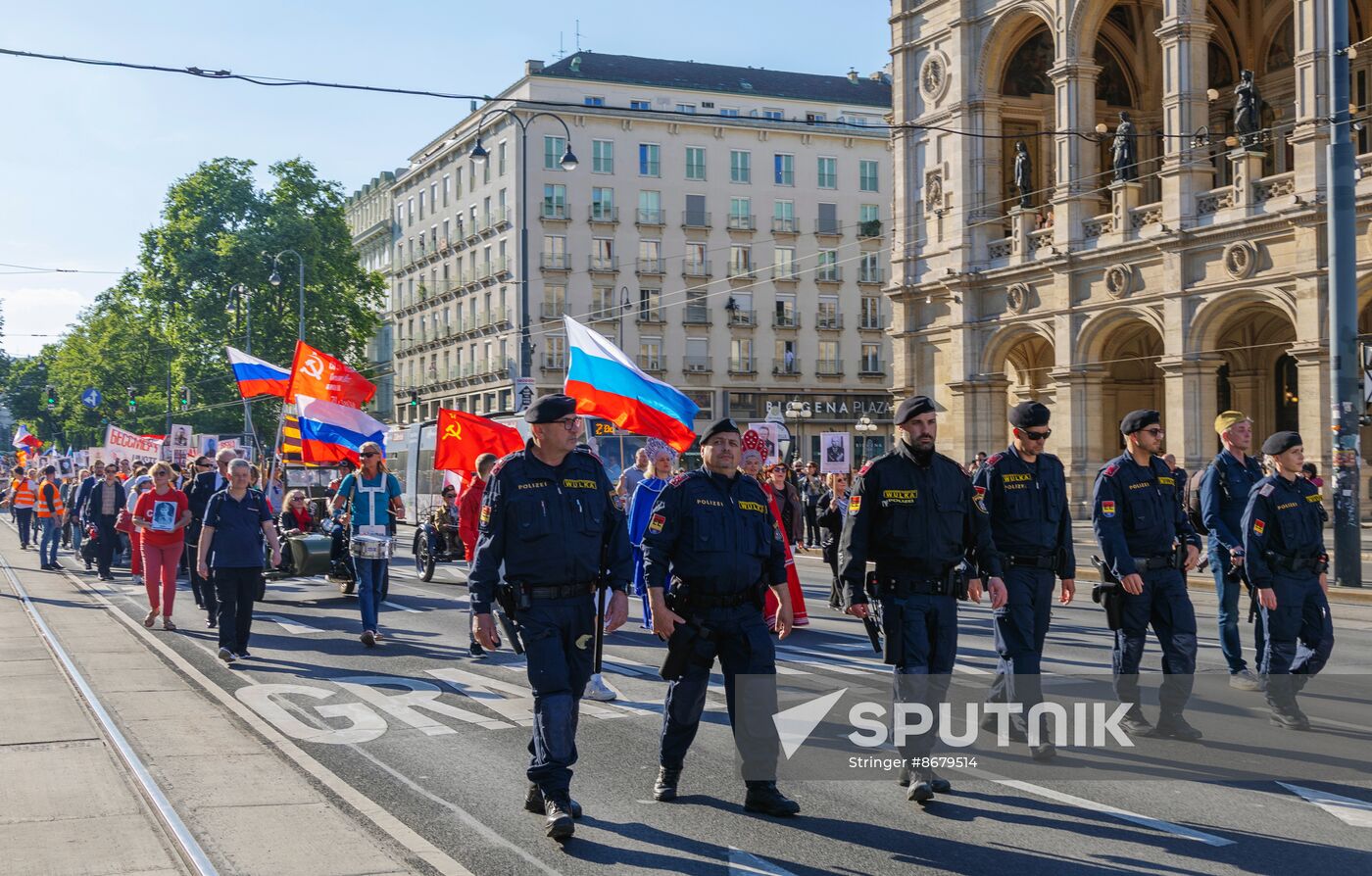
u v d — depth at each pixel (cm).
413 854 619
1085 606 1875
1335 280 2117
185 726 931
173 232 7638
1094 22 3909
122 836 635
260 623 1703
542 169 7750
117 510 2439
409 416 9888
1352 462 2088
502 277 8006
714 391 7944
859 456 8194
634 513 1541
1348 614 1783
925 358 4597
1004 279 4212
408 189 9731
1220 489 1066
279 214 7619
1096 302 3856
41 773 771
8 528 4931
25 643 1420
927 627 735
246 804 702
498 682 1184
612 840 661
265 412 7675
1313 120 3148
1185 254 3547
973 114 4334
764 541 717
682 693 724
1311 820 667
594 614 703
